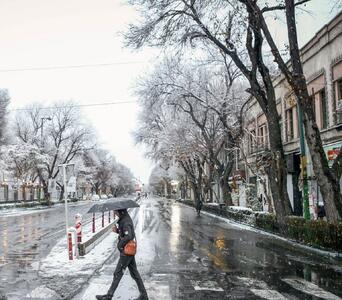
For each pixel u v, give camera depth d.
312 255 15.09
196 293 9.34
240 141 33.59
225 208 35.25
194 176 53.62
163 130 45.94
